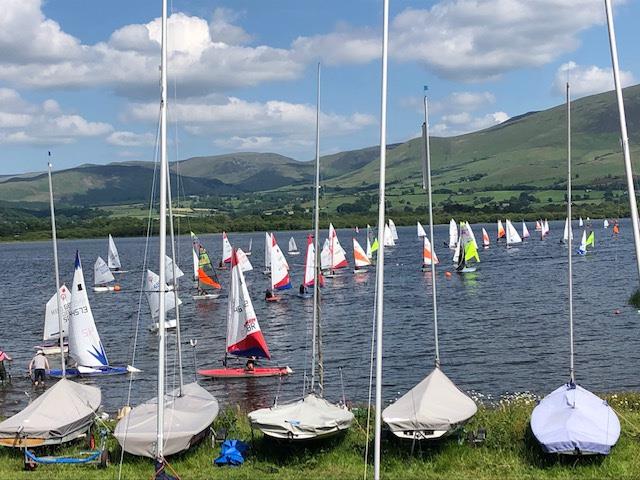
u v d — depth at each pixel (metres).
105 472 23.11
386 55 18.70
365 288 95.81
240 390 43.59
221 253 181.75
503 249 158.12
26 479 22.47
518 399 34.25
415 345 56.19
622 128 20.19
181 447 23.73
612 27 20.61
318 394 34.84
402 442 23.81
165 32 22.05
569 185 29.22
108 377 48.38
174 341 62.09
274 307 80.56
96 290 106.00
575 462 22.00
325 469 22.59
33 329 72.62
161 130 21.95
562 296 80.69
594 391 41.22
